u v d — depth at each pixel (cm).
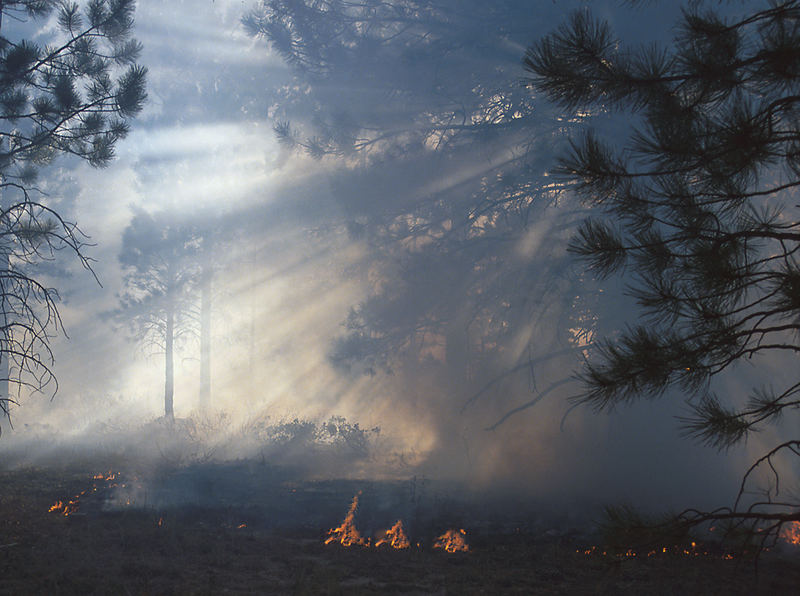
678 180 546
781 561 1011
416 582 920
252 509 1397
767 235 528
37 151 1509
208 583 890
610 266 557
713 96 535
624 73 538
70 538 1102
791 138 511
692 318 531
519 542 1167
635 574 948
